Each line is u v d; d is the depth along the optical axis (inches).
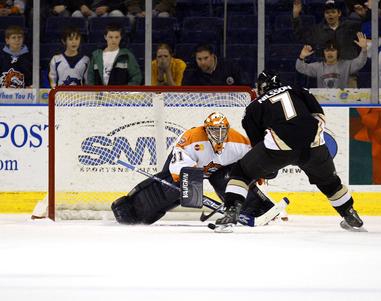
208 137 607.2
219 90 677.9
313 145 542.0
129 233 538.0
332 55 788.6
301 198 739.4
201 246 448.8
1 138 748.6
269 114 538.9
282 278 327.9
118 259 387.9
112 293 289.4
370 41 783.7
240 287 303.3
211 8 831.7
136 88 675.4
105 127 703.1
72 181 697.0
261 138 550.3
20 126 748.6
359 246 453.4
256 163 540.4
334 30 791.1
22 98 786.8
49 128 673.6
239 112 703.1
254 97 681.0
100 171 700.7
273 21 810.2
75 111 698.2
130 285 308.5
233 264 370.6
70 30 792.9
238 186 545.6
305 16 800.3
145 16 763.4
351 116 745.0
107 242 471.8
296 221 668.1
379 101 766.5
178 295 284.8
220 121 597.9
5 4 807.7
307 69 798.5
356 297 280.4
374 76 765.3
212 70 792.9
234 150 616.7
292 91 546.0
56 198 691.4
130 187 705.6
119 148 705.6
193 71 798.5
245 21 820.6
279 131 532.4
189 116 709.3
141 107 707.4
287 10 811.4
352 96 781.9
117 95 705.0
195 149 607.8
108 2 817.5
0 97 787.4
